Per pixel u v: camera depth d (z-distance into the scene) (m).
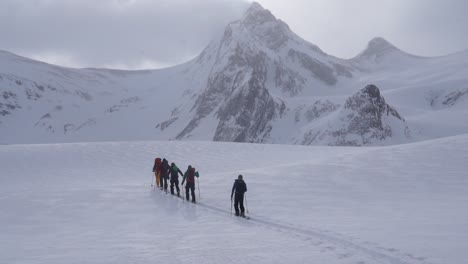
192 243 11.78
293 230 13.35
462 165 24.97
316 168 26.86
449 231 11.80
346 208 17.89
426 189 21.27
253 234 12.98
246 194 21.86
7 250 11.70
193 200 20.81
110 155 41.97
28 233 14.80
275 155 42.00
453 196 19.64
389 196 20.22
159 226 15.28
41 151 43.66
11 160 40.03
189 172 21.16
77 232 14.70
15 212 18.58
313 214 16.81
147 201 21.09
